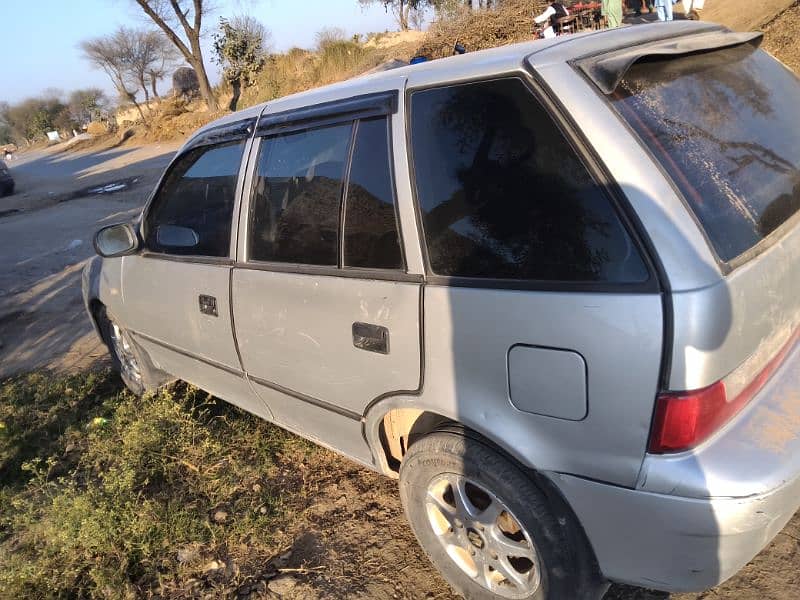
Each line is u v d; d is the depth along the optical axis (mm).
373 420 2301
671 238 1532
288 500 2973
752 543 1603
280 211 2537
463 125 1918
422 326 1999
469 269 1883
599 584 1923
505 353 1800
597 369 1621
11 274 8562
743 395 1661
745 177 1800
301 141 2463
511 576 2021
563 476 1771
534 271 1740
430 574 2434
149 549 2695
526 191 1771
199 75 25375
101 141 34594
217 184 2902
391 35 23281
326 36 22469
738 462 1551
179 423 3457
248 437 3416
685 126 1791
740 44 2277
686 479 1550
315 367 2453
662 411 1546
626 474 1643
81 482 3328
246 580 2545
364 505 2875
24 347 5785
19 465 3623
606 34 1976
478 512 2051
